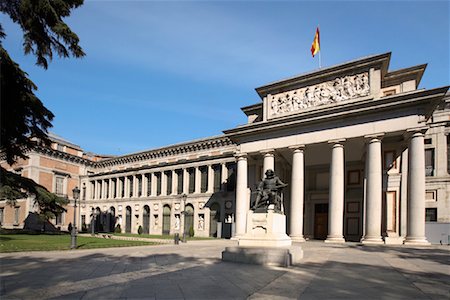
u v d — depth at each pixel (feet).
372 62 103.86
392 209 107.65
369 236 96.07
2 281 34.50
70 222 239.50
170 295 28.55
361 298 28.71
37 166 219.41
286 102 121.60
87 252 67.41
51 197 133.49
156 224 202.28
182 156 201.87
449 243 108.58
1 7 72.33
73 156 245.04
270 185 55.57
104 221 233.35
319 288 32.81
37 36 76.23
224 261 52.44
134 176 221.66
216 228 172.76
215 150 185.78
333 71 111.45
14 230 166.50
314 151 124.57
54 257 56.90
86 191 249.55
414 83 108.27
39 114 105.81
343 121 106.22
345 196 133.39
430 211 127.24
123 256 60.39
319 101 113.50
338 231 101.14
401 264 52.34
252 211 55.16
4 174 115.55
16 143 109.40
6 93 90.99
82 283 33.58
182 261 52.90
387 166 111.45
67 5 80.43
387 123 98.43
